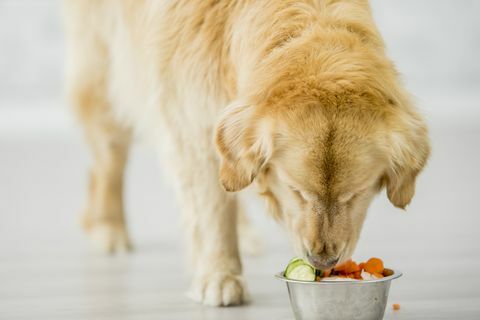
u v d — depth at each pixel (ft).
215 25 6.30
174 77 6.47
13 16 18.13
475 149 15.38
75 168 14.66
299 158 5.56
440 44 18.95
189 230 6.66
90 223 8.52
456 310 6.20
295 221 5.72
